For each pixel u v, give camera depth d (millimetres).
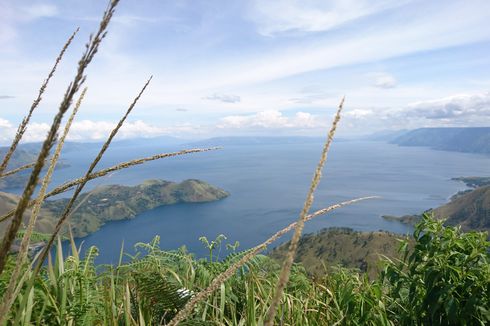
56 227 903
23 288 2318
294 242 637
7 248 615
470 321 3277
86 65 594
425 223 3650
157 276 3502
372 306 3799
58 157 763
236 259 4363
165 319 3342
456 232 3504
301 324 3680
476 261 3428
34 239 2367
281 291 625
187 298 3350
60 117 599
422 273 3664
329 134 665
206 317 3588
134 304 3426
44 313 2631
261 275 4691
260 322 3201
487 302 3236
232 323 3445
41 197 751
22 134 940
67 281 2951
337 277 4918
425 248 3576
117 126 873
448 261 3457
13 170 930
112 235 155875
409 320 3738
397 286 3846
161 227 175500
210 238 144500
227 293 3963
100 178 931
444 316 3439
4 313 686
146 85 849
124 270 3947
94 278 3248
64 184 868
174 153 1025
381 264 4312
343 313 4031
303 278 4770
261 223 177000
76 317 2758
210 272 4328
